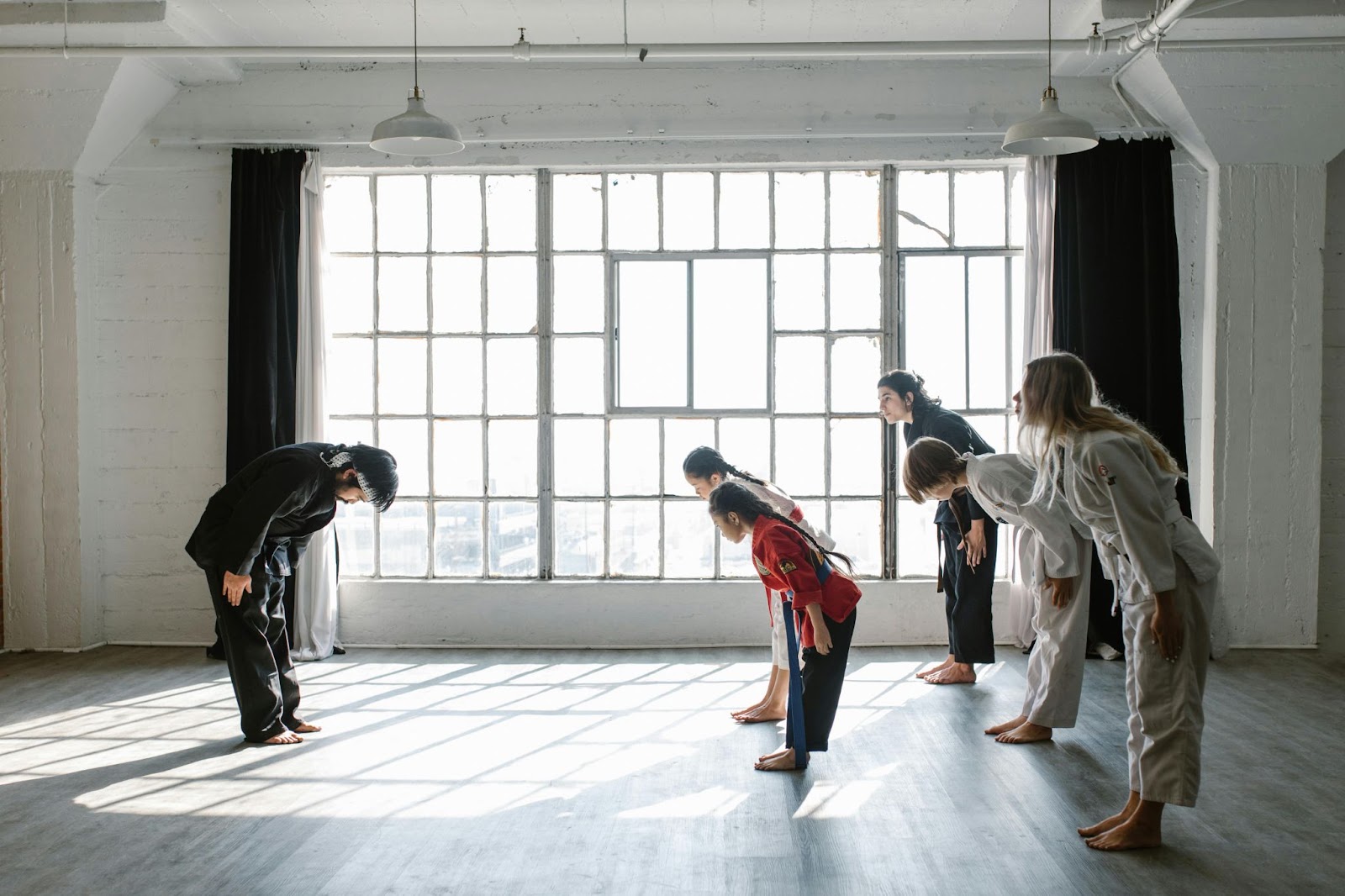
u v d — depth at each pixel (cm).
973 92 617
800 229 631
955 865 310
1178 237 616
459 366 638
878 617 619
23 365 617
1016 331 630
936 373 632
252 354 607
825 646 386
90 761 414
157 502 633
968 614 521
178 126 622
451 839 333
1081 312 600
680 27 587
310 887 299
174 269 630
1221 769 397
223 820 350
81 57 548
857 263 630
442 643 627
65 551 619
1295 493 607
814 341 630
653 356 635
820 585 398
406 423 638
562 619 624
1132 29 525
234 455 607
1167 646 305
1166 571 301
